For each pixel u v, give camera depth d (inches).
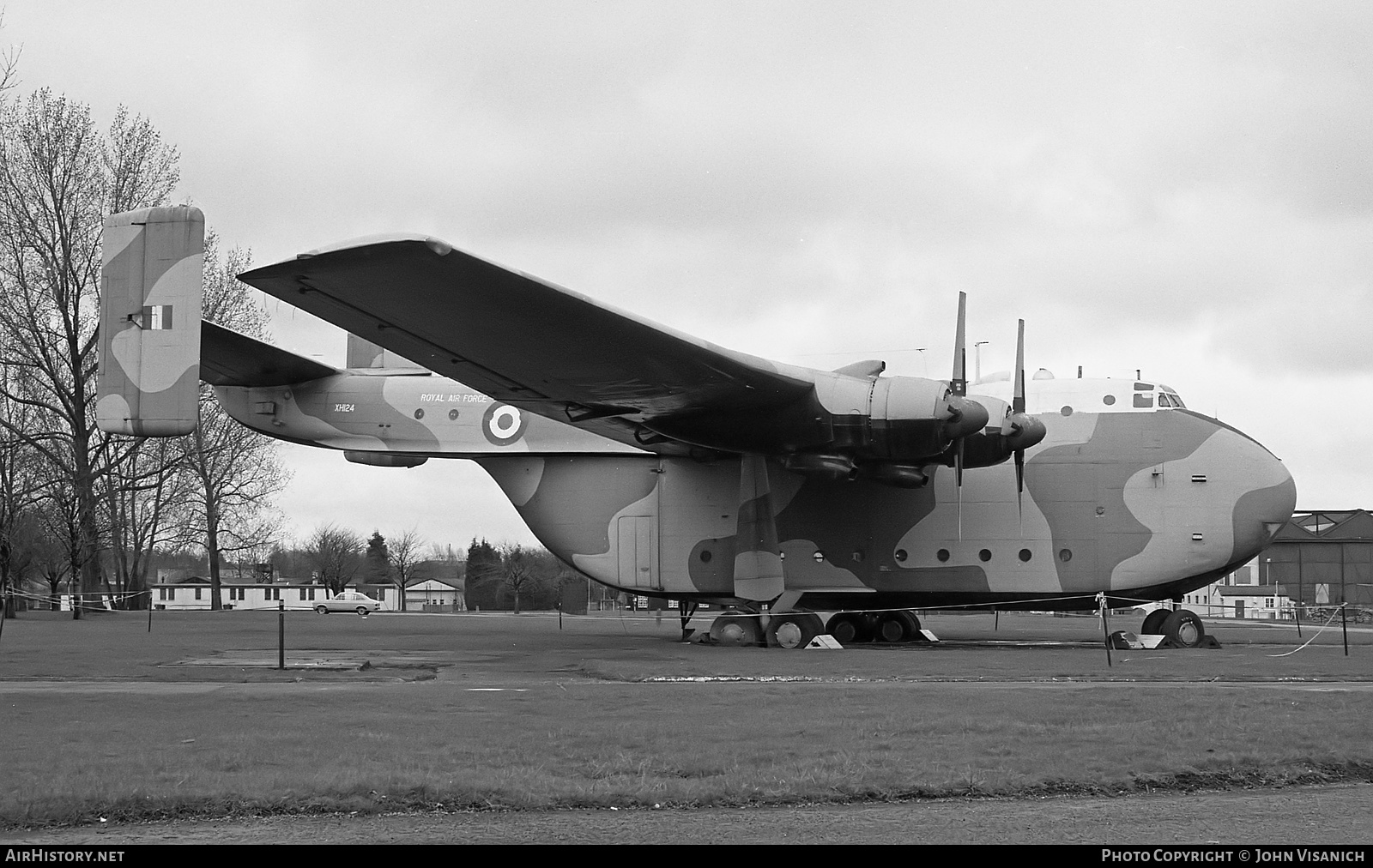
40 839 267.6
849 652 858.1
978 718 438.9
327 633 1067.3
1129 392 953.5
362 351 1142.3
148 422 730.2
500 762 345.4
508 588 3339.1
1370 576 2486.5
